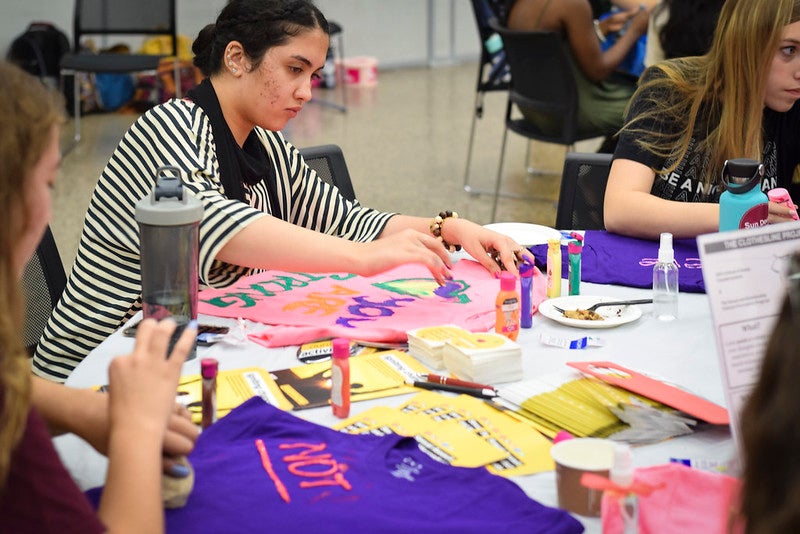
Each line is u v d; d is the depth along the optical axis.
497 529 1.07
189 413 1.21
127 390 1.07
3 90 0.94
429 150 6.00
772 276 1.12
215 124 1.96
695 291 1.85
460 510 1.12
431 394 1.42
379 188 5.24
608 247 2.07
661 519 1.08
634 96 2.30
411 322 1.70
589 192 2.49
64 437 1.31
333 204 2.22
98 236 1.98
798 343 0.76
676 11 3.48
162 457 1.11
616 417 1.34
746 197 1.72
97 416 1.17
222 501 1.13
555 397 1.39
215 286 1.98
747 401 0.80
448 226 2.01
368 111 7.03
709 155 2.21
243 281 1.91
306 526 1.08
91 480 1.21
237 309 1.76
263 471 1.20
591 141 6.32
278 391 1.45
